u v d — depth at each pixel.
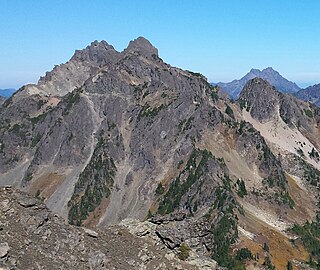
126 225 71.56
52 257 53.53
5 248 49.84
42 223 57.41
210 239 75.50
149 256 64.12
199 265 67.75
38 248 53.66
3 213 55.84
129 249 63.84
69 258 54.97
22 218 56.34
